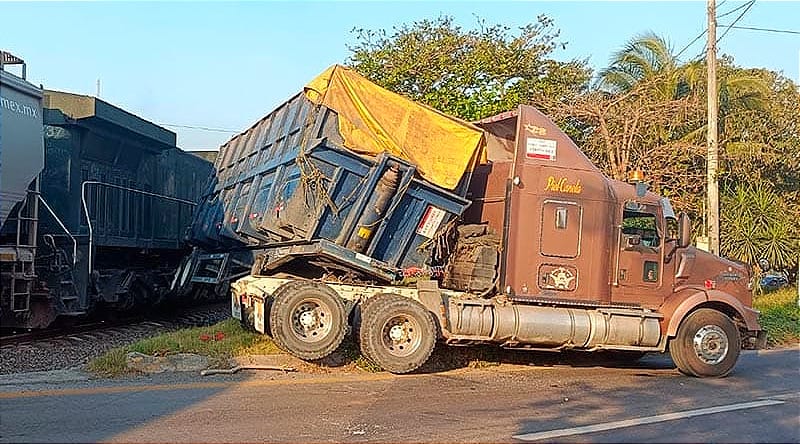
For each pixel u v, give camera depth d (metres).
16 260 12.62
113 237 17.14
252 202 14.86
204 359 11.32
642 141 23.50
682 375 12.27
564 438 7.46
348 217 12.02
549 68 25.00
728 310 12.73
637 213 12.40
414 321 11.25
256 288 11.93
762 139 24.17
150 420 7.93
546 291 11.81
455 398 9.62
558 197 11.90
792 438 7.58
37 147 13.01
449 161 12.20
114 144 17.39
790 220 23.92
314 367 11.50
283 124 14.76
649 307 12.23
